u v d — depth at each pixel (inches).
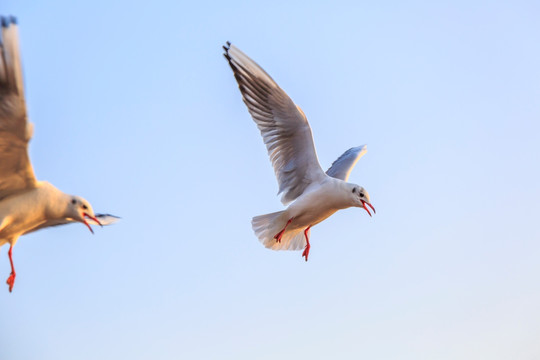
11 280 473.7
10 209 457.4
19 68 401.4
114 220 542.6
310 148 560.1
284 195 573.0
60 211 474.6
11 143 430.3
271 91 549.6
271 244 580.1
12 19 397.4
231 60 559.2
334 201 559.2
